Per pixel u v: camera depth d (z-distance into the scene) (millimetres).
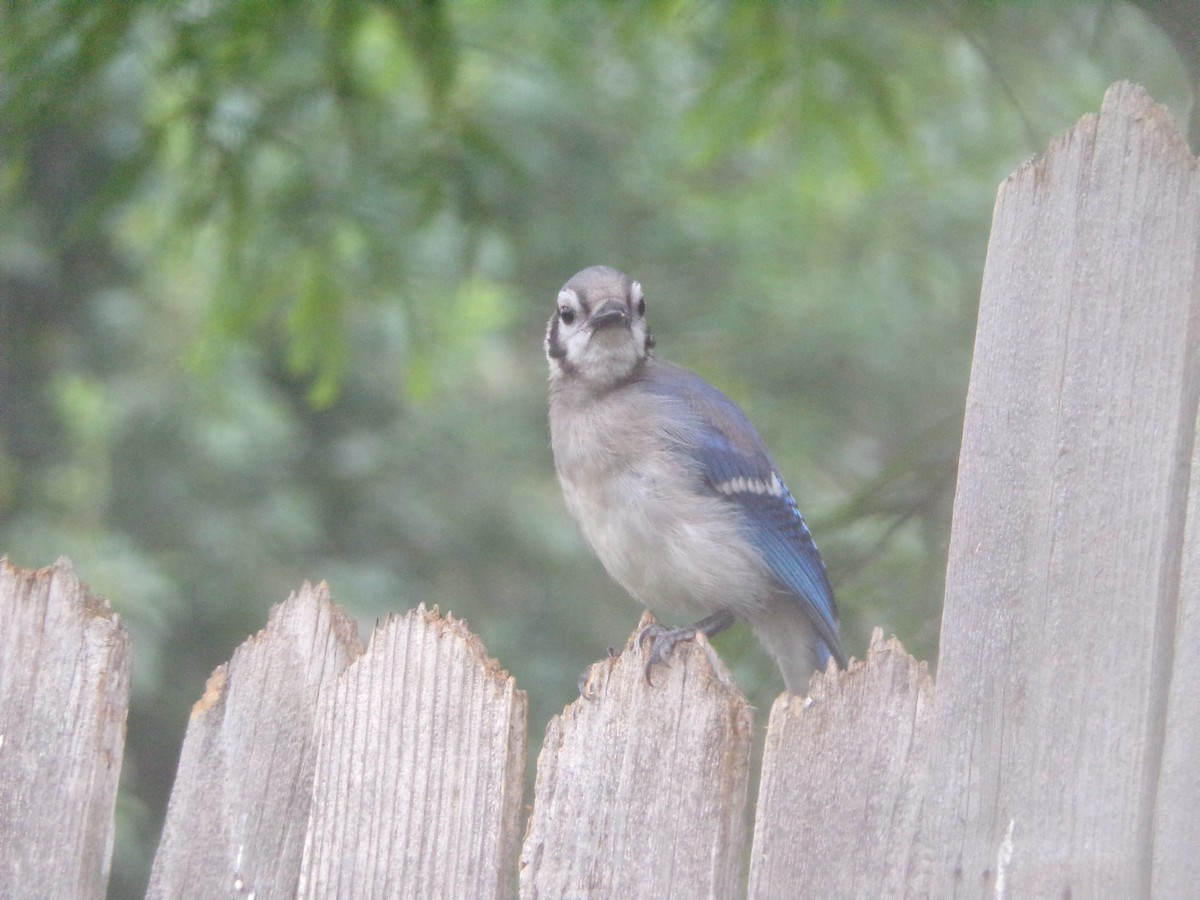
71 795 5059
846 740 4012
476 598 21234
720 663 4344
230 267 10078
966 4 8953
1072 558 3775
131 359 19016
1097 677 3732
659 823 4215
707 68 11055
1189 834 3605
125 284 18906
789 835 4039
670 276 16938
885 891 3934
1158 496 3693
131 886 17125
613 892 4246
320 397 10547
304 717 4793
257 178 10141
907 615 8109
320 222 10047
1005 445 3873
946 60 14414
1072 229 3820
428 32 8852
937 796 3895
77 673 5105
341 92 9523
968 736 3869
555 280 17172
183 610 18656
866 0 9648
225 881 4797
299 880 4668
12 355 18672
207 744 4895
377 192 10008
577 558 21500
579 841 4309
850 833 3980
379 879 4543
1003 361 3887
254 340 13609
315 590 4824
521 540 20953
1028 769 3793
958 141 16594
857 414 17266
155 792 19188
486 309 15602
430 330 10656
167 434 18938
